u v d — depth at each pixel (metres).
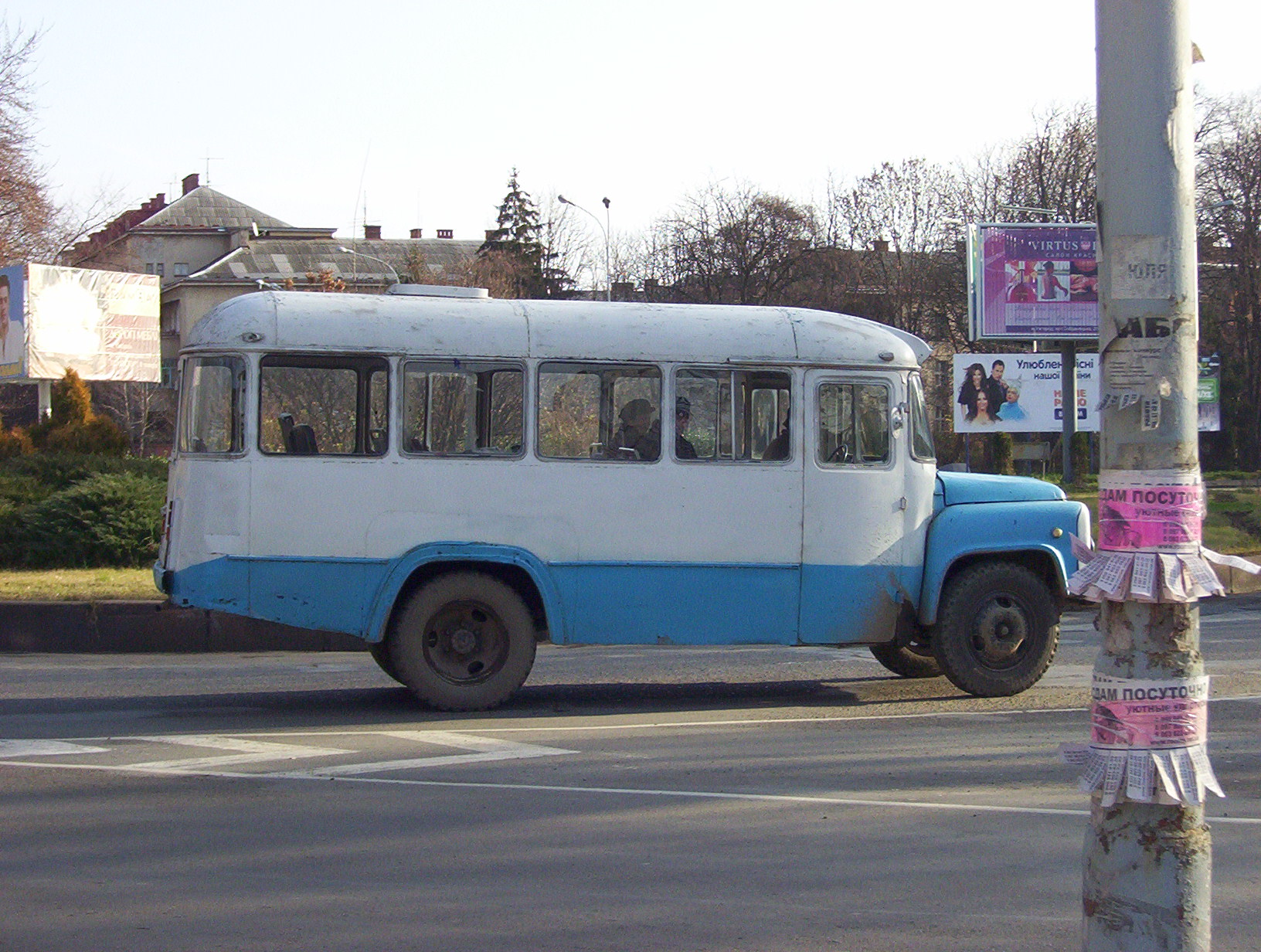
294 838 6.25
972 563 10.67
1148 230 3.62
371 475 9.69
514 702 10.52
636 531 10.00
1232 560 3.58
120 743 8.52
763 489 10.17
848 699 10.73
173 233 75.31
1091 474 43.28
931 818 6.70
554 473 9.90
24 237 35.41
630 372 10.05
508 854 6.02
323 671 12.49
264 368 9.63
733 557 10.12
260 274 68.81
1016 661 10.66
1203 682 3.57
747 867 5.84
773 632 10.18
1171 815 3.49
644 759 8.12
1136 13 3.63
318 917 5.14
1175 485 3.58
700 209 60.19
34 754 8.13
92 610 13.95
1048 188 54.09
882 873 5.76
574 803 6.96
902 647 11.20
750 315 10.39
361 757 8.11
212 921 5.09
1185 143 3.65
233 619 14.14
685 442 10.10
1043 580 10.85
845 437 10.36
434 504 9.74
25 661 13.05
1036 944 4.90
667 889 5.53
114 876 5.64
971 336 40.97
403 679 9.78
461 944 4.86
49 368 33.06
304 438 9.66
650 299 61.22
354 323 9.74
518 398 9.91
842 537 10.27
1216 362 46.81
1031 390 41.56
